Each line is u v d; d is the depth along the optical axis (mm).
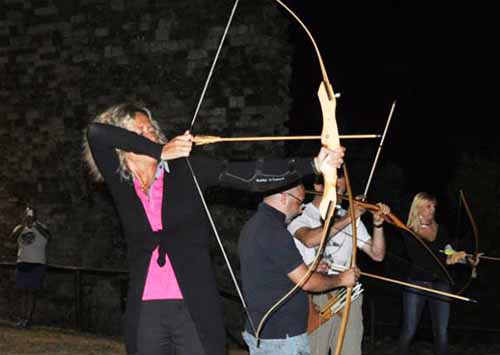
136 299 3154
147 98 10680
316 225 5223
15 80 11758
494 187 15102
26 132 11695
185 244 3135
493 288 14617
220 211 10086
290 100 10109
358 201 5254
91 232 11188
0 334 10328
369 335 10305
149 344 3133
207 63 10281
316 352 5285
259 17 9969
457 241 7262
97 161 3195
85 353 9078
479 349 9727
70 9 11289
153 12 10633
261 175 3041
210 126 10234
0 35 11828
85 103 11211
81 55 11211
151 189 3152
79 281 10984
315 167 2973
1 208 11906
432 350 9359
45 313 11484
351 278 4102
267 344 4184
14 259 11781
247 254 4230
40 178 11594
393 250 15164
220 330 3146
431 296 7059
